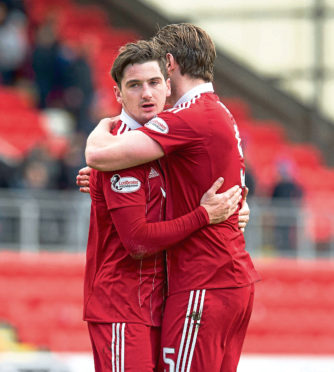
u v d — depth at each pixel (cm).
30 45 4891
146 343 1296
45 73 4391
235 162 1317
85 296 1341
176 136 1274
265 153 4759
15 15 4900
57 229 3306
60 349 2978
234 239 1316
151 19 5734
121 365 1288
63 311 3183
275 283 3478
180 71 1331
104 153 1266
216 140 1291
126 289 1302
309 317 3372
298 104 5575
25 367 2308
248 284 1310
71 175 3450
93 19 5584
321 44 5600
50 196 3312
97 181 1319
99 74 4959
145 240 1272
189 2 5744
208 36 1352
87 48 5003
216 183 1289
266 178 4388
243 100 5575
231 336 1330
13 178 3303
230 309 1291
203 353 1289
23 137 4244
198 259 1291
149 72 1288
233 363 1341
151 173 1300
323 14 5609
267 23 5666
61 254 3306
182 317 1289
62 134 4256
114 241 1315
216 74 5575
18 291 3216
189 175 1294
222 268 1290
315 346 3195
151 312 1310
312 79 5597
